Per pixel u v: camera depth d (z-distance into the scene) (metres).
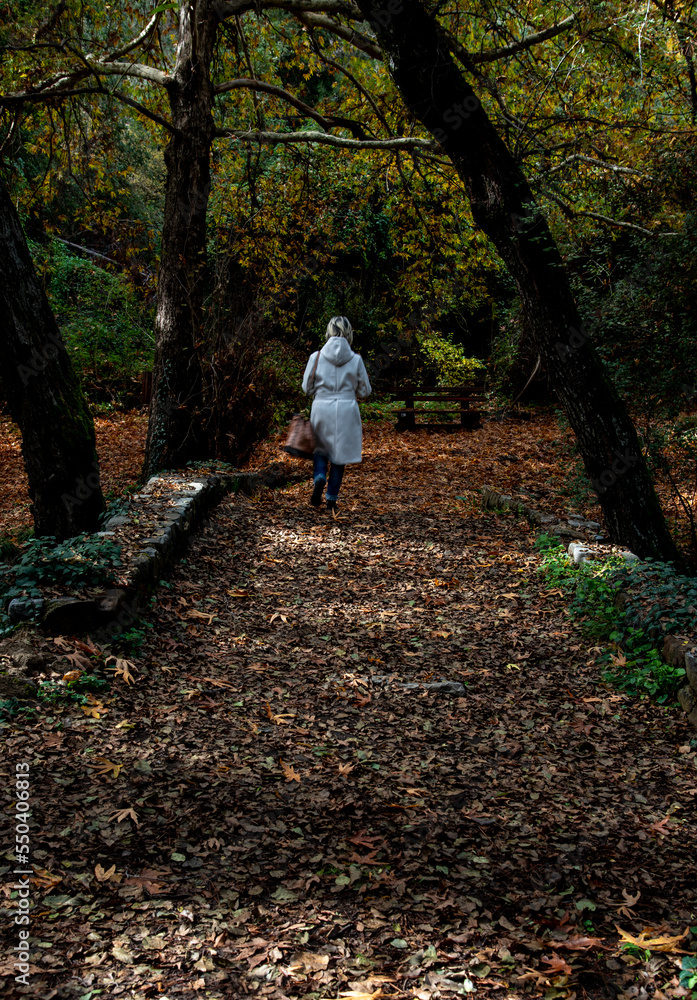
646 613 5.04
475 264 11.54
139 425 15.18
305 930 2.47
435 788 3.47
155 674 4.35
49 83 7.82
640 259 7.13
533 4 7.81
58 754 3.37
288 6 9.15
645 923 2.61
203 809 3.12
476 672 4.82
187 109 8.66
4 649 4.01
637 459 6.48
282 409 13.26
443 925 2.55
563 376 6.41
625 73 8.47
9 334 5.83
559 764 3.73
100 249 19.67
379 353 19.08
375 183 12.51
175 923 2.45
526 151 7.12
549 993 2.28
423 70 5.82
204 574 6.18
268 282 11.43
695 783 3.55
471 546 7.53
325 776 3.49
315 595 6.16
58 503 6.10
